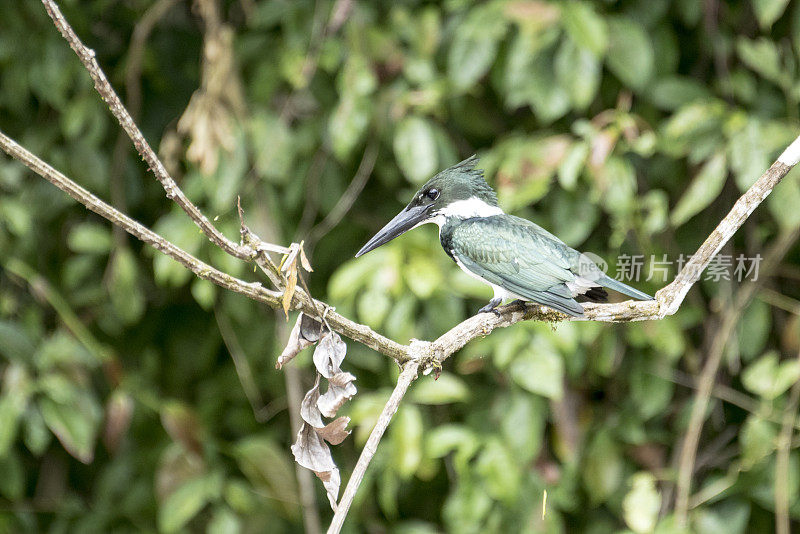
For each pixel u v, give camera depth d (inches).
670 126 281.4
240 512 356.8
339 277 294.4
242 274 339.0
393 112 300.8
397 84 309.9
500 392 319.0
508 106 303.1
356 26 305.9
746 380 292.0
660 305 192.4
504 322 205.0
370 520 354.0
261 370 361.4
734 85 298.5
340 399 144.5
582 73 275.6
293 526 368.2
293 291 138.2
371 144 314.8
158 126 362.6
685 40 317.1
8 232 350.9
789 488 293.7
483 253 212.7
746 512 309.7
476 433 313.9
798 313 301.6
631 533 297.9
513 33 298.5
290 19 315.9
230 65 303.9
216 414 368.8
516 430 299.7
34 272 359.3
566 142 282.8
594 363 302.2
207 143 294.7
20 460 386.3
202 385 375.2
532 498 313.3
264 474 338.6
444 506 342.3
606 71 302.7
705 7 298.0
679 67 319.6
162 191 363.9
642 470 317.4
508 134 317.7
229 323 352.2
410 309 297.1
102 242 333.4
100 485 371.9
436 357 164.2
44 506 367.2
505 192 281.1
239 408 371.2
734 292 301.9
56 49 341.4
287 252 139.0
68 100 359.3
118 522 365.7
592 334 289.4
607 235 310.8
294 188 328.5
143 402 349.7
